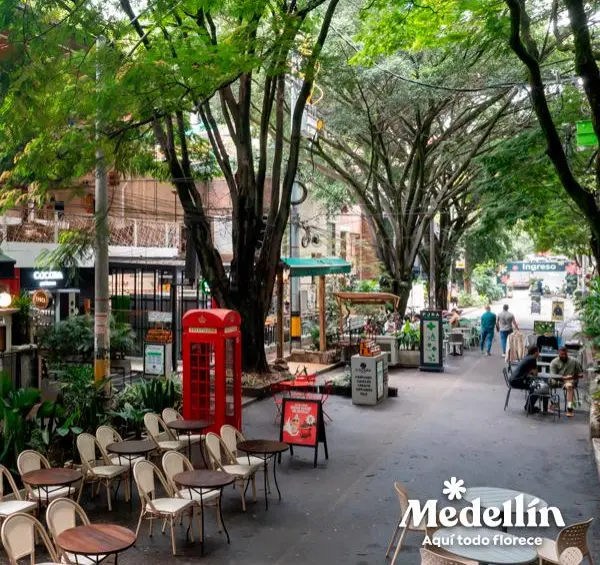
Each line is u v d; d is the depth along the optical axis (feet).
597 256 69.87
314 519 30.27
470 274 172.35
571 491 34.30
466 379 69.87
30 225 77.36
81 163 40.52
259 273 62.75
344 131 90.17
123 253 91.15
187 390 42.04
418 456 40.75
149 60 37.06
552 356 68.49
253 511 31.27
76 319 60.54
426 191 99.66
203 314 41.52
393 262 100.22
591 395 52.13
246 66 39.52
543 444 43.62
